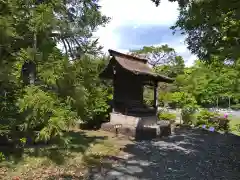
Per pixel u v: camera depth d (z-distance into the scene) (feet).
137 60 53.26
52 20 26.68
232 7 18.28
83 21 38.14
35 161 24.73
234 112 110.32
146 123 47.19
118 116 48.03
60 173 22.41
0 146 28.30
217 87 96.58
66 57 26.61
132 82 50.72
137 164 27.09
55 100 25.85
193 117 61.11
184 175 24.22
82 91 28.12
